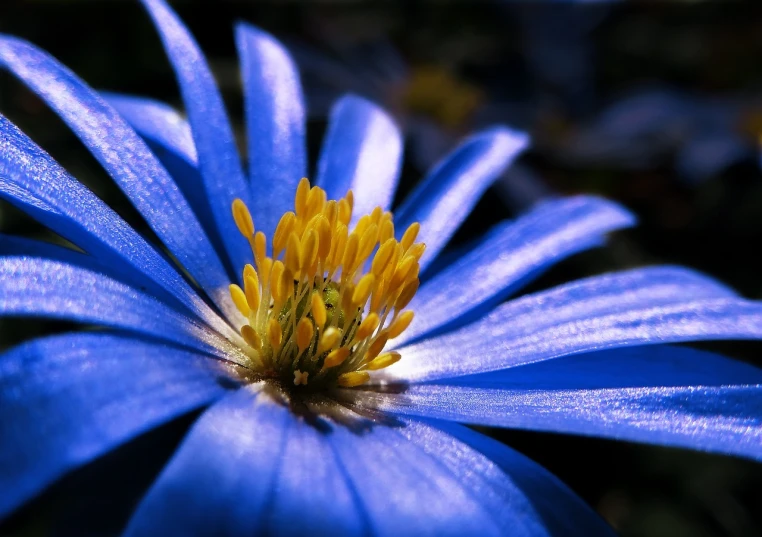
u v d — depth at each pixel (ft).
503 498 0.24
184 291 0.27
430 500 0.23
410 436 0.25
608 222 0.31
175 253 0.27
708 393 0.25
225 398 0.24
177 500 0.22
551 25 0.57
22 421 0.22
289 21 0.51
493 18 0.57
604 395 0.26
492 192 0.42
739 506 0.38
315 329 0.27
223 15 0.47
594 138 0.53
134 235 0.26
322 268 0.27
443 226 0.30
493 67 0.57
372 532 0.22
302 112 0.30
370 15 0.56
